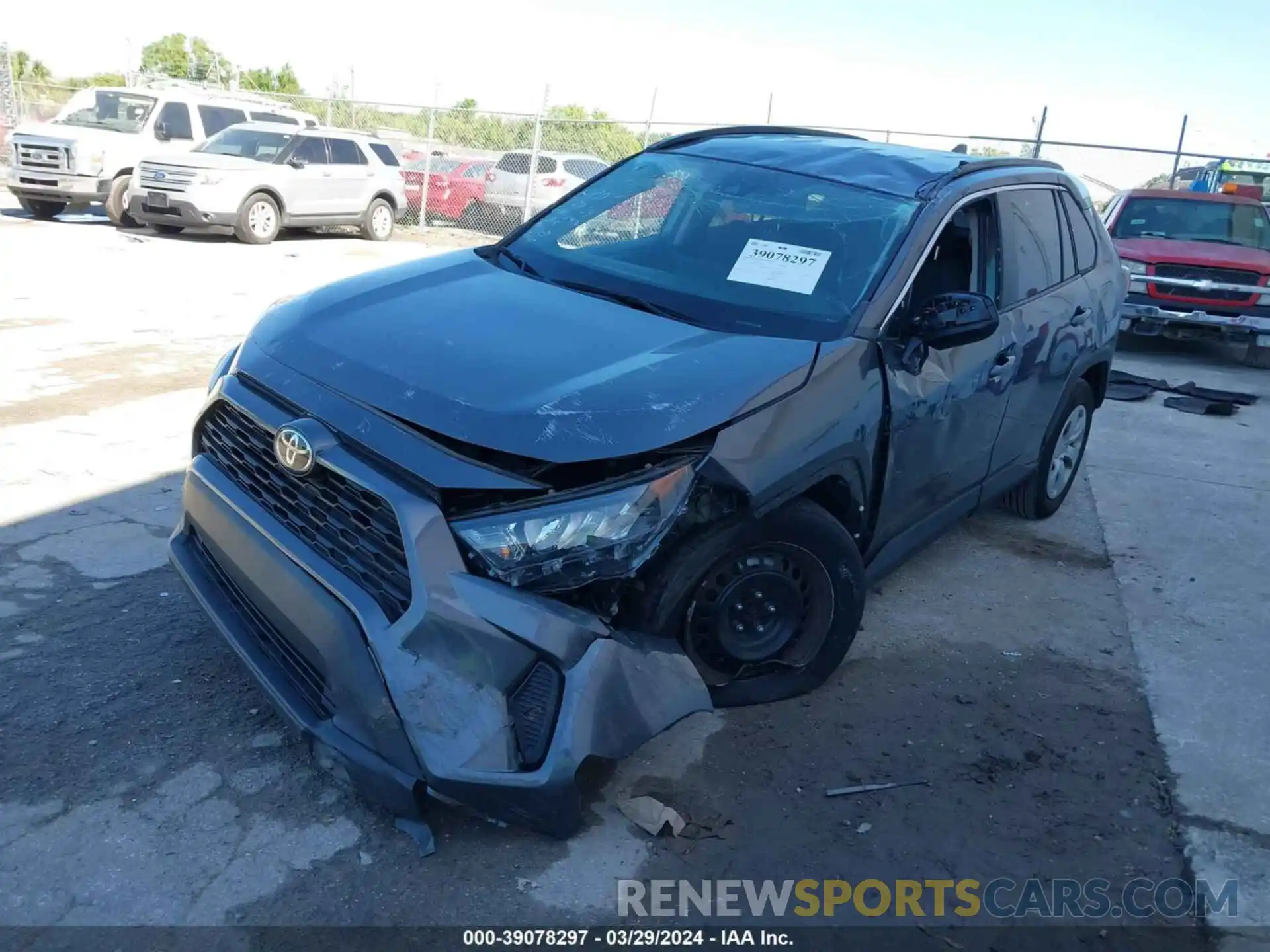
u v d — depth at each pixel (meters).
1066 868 2.99
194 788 3.00
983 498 4.77
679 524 3.01
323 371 3.07
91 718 3.29
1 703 3.32
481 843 2.87
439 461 2.70
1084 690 4.00
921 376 3.74
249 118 17.91
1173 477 6.86
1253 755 3.63
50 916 2.52
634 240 4.18
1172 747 3.64
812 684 3.66
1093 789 3.37
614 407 2.84
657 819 2.98
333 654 2.73
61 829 2.80
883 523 3.84
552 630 2.71
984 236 4.36
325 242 17.34
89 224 16.48
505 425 2.73
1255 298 10.69
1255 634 4.59
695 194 4.28
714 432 2.93
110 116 16.72
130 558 4.43
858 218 3.98
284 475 3.03
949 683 3.96
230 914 2.57
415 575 2.63
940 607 4.64
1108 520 5.95
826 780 3.28
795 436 3.13
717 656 3.33
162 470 5.47
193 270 12.53
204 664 3.65
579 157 19.95
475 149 21.17
